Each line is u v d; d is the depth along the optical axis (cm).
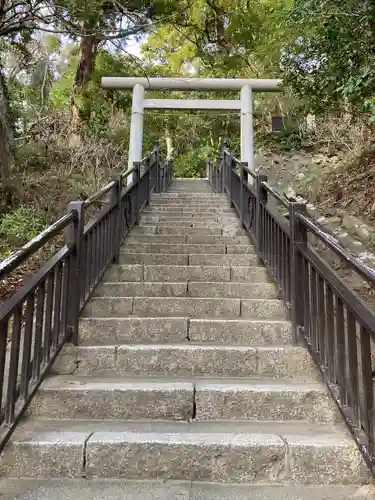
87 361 231
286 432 180
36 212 503
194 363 229
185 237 427
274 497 151
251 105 679
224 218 514
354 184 545
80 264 253
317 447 165
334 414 195
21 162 616
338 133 701
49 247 432
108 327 260
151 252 397
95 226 295
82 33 454
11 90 718
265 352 228
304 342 231
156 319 262
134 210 461
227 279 341
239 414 197
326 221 474
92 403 199
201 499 150
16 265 168
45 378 215
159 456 167
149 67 972
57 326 223
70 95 891
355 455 163
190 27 808
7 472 166
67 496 151
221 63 855
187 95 1048
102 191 313
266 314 286
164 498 150
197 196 679
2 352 164
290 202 258
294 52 518
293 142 858
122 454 167
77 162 683
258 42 790
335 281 186
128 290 315
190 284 317
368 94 414
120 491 155
